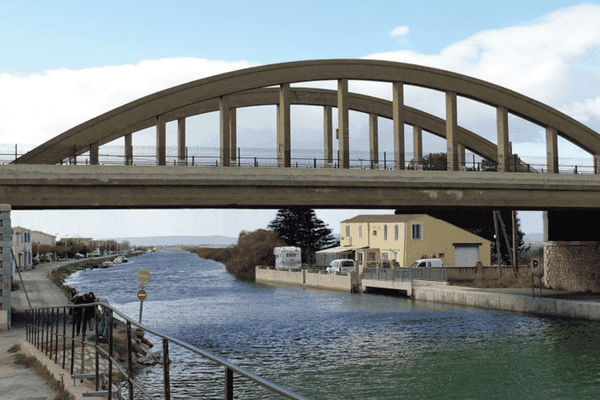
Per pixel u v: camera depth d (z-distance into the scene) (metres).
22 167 27.44
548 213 48.84
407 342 30.59
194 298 57.12
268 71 34.44
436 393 20.80
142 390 6.69
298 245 106.38
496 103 38.66
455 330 33.88
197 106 42.62
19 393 12.16
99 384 11.08
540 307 38.88
